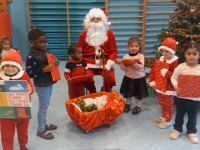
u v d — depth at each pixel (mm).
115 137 1983
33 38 1771
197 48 1705
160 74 2033
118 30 4516
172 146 1849
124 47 4602
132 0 4363
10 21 4352
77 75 2197
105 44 2531
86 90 2680
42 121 1952
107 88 2510
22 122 1645
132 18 4445
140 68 2289
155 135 2012
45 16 4430
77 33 4516
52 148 1833
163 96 2084
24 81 1482
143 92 2395
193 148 1819
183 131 2062
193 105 1838
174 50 1968
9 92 1507
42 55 1817
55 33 4520
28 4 4262
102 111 1971
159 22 4461
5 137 1624
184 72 1790
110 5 4352
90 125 1944
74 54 2168
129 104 2510
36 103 2662
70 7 4406
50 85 1875
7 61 1489
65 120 2283
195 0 2504
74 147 1843
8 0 4316
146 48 4602
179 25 2590
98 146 1852
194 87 1759
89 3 4375
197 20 2500
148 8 4379
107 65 2424
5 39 3166
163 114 2164
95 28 2449
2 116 1556
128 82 2406
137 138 1967
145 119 2301
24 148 1748
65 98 2807
